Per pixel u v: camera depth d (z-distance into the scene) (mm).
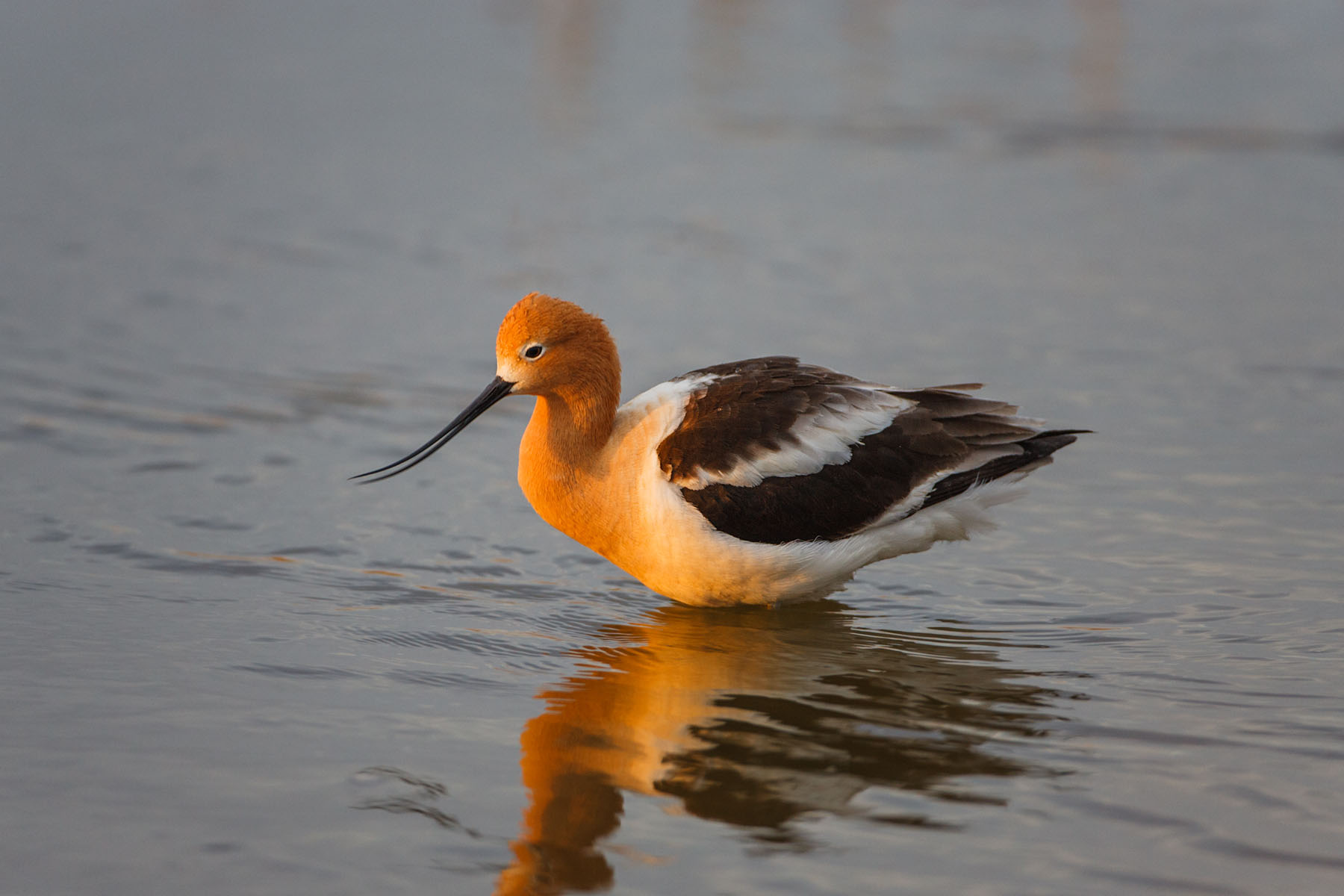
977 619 11148
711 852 7602
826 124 26766
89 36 31734
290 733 8836
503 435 14875
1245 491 13352
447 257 20094
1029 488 13586
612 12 35281
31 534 11914
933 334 17469
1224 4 35531
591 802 8117
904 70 30188
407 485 13492
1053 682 9930
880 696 9711
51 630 10203
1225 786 8344
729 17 34781
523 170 23875
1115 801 8180
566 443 11125
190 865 7344
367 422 14844
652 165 24297
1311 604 11109
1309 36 32812
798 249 20641
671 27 33906
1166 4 35406
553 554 12312
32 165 23500
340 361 16469
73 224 20938
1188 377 16188
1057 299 18781
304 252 20156
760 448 10945
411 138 25500
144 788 8078
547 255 20156
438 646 10367
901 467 11188
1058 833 7828
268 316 17812
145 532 12117
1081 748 8875
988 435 11445
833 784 8391
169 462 13641
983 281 19422
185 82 28625
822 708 9500
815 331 17484
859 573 12156
